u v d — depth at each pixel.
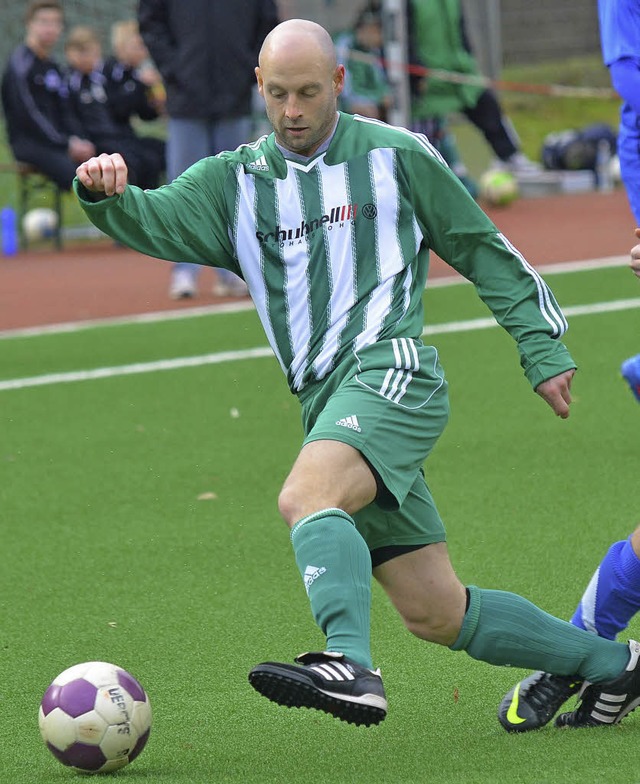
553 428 24.95
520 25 94.62
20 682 14.50
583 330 33.56
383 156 12.20
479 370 30.08
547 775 10.84
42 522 20.75
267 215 12.17
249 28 38.44
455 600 11.91
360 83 56.56
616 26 21.09
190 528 20.14
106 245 56.03
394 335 11.93
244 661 14.92
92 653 15.36
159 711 13.48
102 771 11.59
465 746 11.98
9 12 68.69
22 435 26.31
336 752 12.05
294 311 12.16
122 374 31.38
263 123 59.41
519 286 12.21
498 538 18.91
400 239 12.17
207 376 30.86
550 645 12.08
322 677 10.20
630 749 11.46
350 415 11.44
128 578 18.03
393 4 54.66
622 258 44.59
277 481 22.50
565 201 62.97
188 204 12.16
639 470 21.98
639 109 21.09
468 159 69.06
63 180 52.97
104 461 24.19
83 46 52.62
